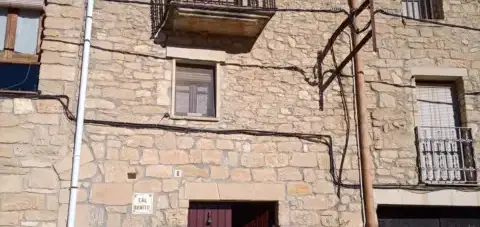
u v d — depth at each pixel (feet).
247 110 23.48
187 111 23.26
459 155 25.27
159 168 21.85
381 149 24.61
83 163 21.04
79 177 20.86
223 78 23.62
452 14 27.32
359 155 24.20
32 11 22.36
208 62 23.75
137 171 21.57
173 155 22.13
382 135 24.81
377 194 23.91
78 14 22.45
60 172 20.63
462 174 25.03
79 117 21.06
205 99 23.63
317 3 25.88
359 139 24.27
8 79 21.25
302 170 23.44
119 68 22.44
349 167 23.99
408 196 24.13
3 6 21.86
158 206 21.48
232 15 22.77
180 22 22.93
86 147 21.21
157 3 22.85
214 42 23.98
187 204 21.80
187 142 22.44
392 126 25.05
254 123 23.40
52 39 21.81
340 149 24.13
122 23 22.99
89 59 22.13
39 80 21.25
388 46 26.14
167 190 21.72
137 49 22.89
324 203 23.26
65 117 21.21
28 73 21.53
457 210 25.30
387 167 24.39
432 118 26.11
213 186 22.25
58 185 20.52
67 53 21.86
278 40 24.82
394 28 26.53
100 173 21.15
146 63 22.85
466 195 24.54
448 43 26.78
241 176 22.66
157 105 22.48
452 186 24.57
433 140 24.89
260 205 23.63
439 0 27.63
